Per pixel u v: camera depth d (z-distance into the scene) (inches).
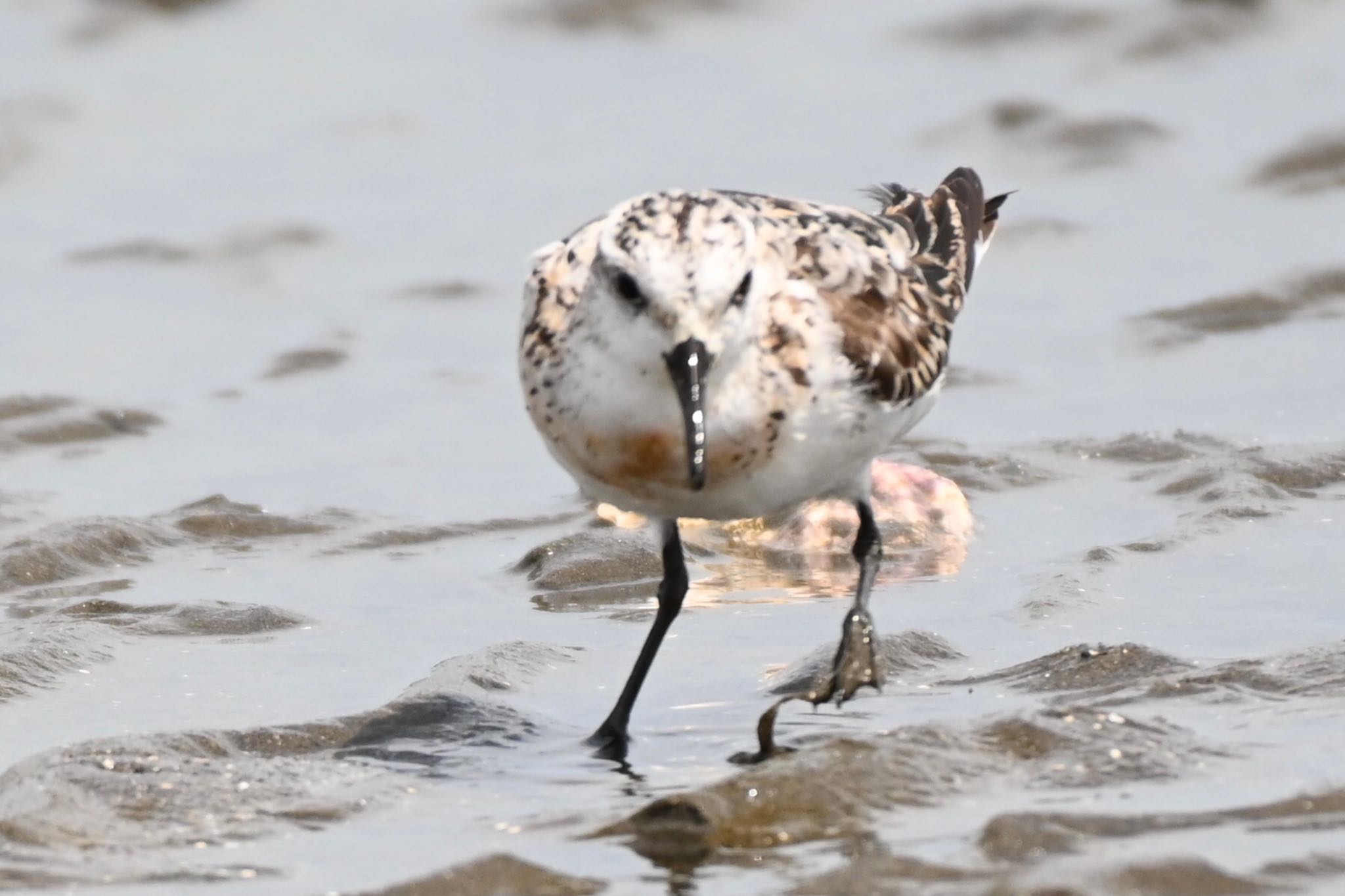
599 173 900.6
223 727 370.9
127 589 485.7
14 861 302.0
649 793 335.6
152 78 1006.4
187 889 292.2
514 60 1031.0
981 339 705.0
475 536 534.3
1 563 495.5
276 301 783.1
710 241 344.2
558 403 361.1
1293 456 550.0
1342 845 289.9
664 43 1039.6
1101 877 274.4
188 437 633.6
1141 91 938.7
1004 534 516.4
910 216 442.3
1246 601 437.7
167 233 844.6
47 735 374.6
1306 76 936.9
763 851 299.9
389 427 643.5
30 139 939.3
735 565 502.3
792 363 360.2
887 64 991.0
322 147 945.5
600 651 428.8
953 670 398.6
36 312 764.6
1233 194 832.3
